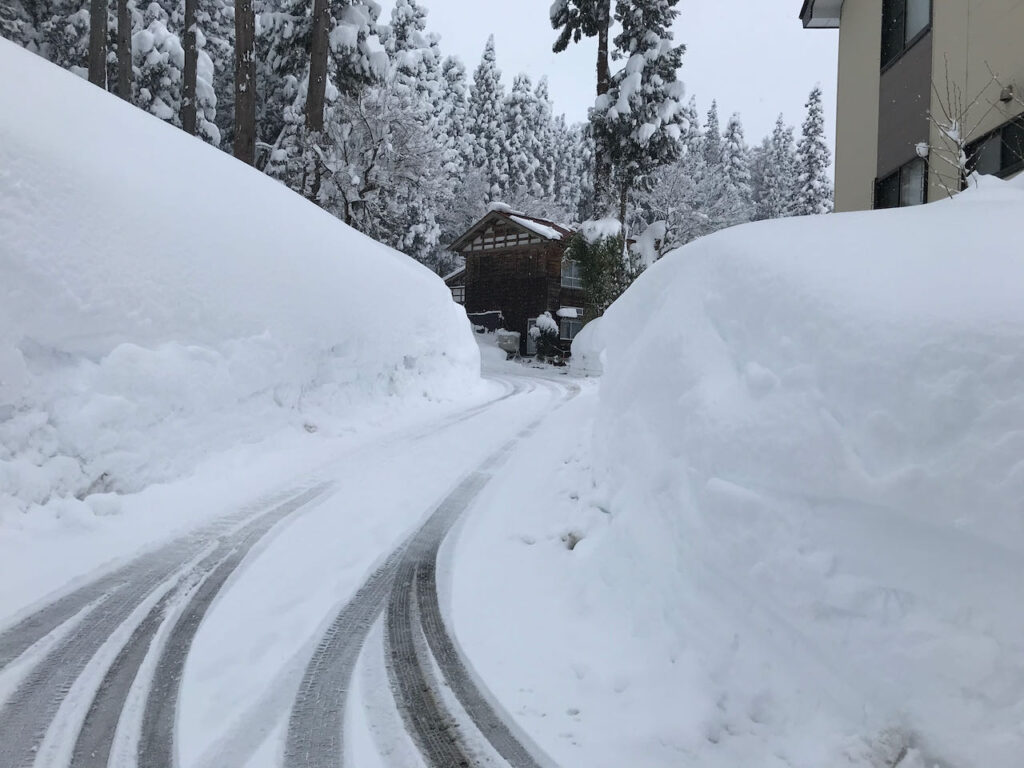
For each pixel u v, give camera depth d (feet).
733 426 9.81
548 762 7.61
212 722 8.20
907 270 9.07
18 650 9.72
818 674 7.52
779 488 8.69
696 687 8.63
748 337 10.79
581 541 13.89
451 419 31.86
